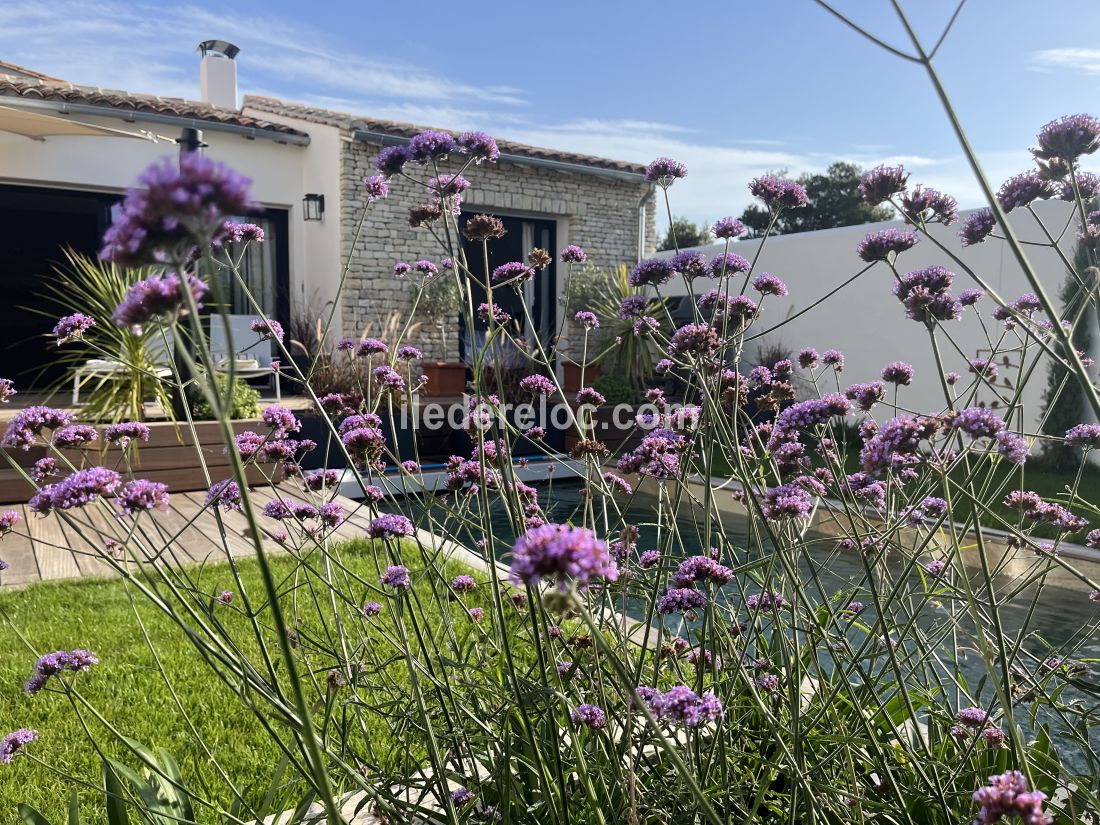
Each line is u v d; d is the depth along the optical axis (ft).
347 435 6.48
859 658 5.06
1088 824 4.91
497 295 36.22
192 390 21.33
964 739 5.84
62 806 6.57
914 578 10.12
